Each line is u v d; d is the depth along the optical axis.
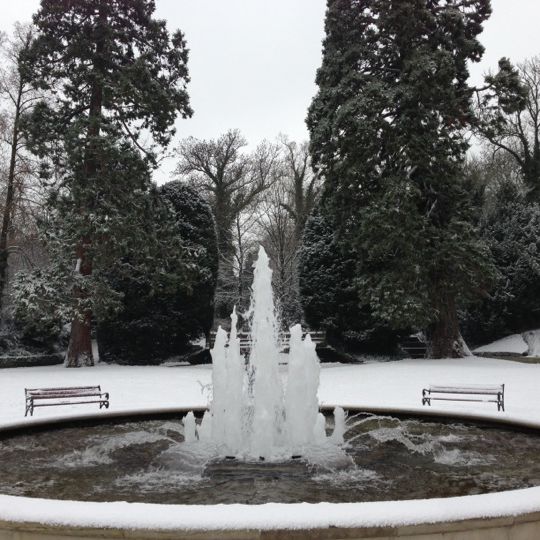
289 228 37.12
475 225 29.20
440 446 6.31
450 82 20.56
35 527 2.87
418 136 20.19
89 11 22.59
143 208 21.80
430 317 19.95
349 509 2.92
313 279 24.31
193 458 5.49
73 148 20.70
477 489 4.68
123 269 22.50
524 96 21.88
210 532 2.76
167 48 23.97
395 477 5.08
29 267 29.02
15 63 25.53
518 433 6.75
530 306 27.92
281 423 5.91
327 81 22.86
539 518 3.07
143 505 2.98
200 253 23.39
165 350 24.06
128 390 14.52
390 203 19.62
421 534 2.86
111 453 6.08
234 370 5.86
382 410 8.04
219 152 37.78
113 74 22.42
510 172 35.38
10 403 12.19
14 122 25.33
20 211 26.08
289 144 38.16
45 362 24.44
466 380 15.73
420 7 21.16
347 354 24.20
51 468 5.48
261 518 2.82
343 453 5.66
